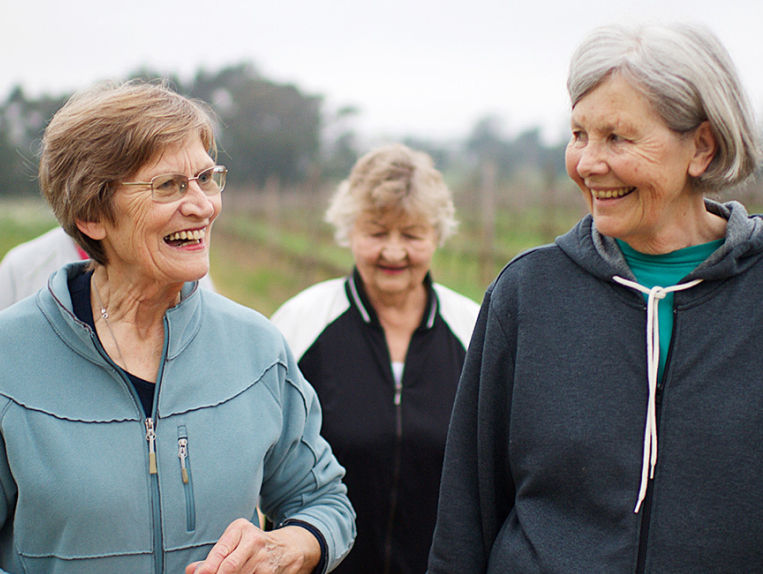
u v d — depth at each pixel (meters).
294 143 60.38
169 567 1.72
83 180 1.69
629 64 1.47
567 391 1.66
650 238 1.64
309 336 2.75
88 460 1.66
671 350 1.58
